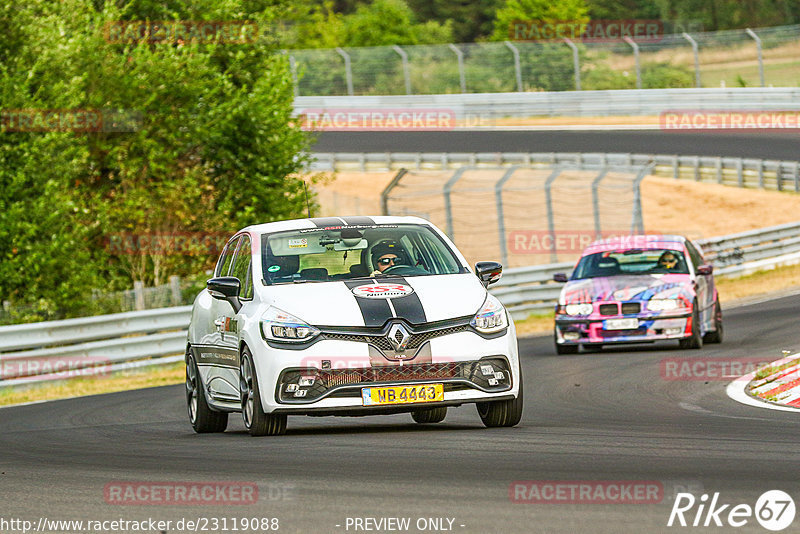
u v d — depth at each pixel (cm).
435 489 2292
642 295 5888
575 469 2486
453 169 16675
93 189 9188
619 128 18500
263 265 3444
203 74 9338
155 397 5169
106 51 8906
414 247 3497
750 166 15588
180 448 3155
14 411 4994
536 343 7012
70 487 2536
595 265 6331
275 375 3123
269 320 3191
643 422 3412
